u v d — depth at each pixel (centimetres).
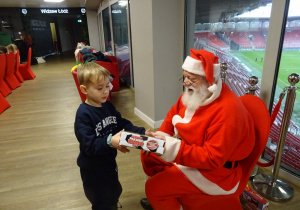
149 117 296
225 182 107
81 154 117
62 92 488
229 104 100
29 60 638
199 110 111
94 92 108
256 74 182
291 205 154
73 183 187
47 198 170
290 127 173
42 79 637
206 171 107
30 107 392
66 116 344
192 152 99
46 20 1399
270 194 161
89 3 759
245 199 152
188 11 249
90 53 421
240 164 121
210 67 98
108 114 121
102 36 879
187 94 114
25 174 201
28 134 283
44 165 214
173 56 265
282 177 182
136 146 99
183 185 110
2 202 167
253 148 114
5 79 498
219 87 105
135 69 313
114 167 127
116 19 552
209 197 112
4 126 311
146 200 157
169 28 252
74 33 1836
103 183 120
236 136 97
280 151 156
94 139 105
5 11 985
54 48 1516
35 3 872
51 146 251
